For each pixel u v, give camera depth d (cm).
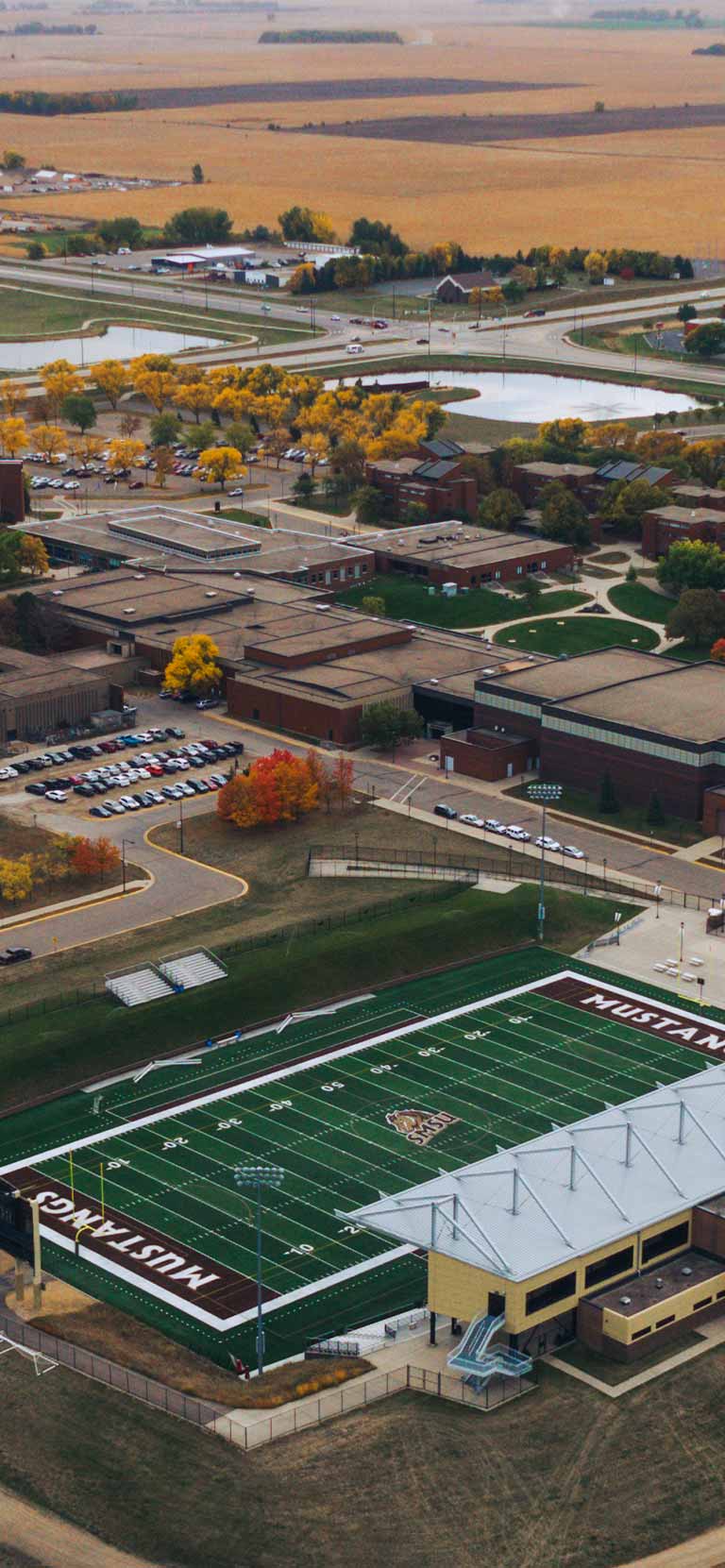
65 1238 18338
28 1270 17762
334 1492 14575
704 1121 18275
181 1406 15575
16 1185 19200
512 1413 15550
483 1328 15988
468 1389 15875
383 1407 15638
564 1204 16975
